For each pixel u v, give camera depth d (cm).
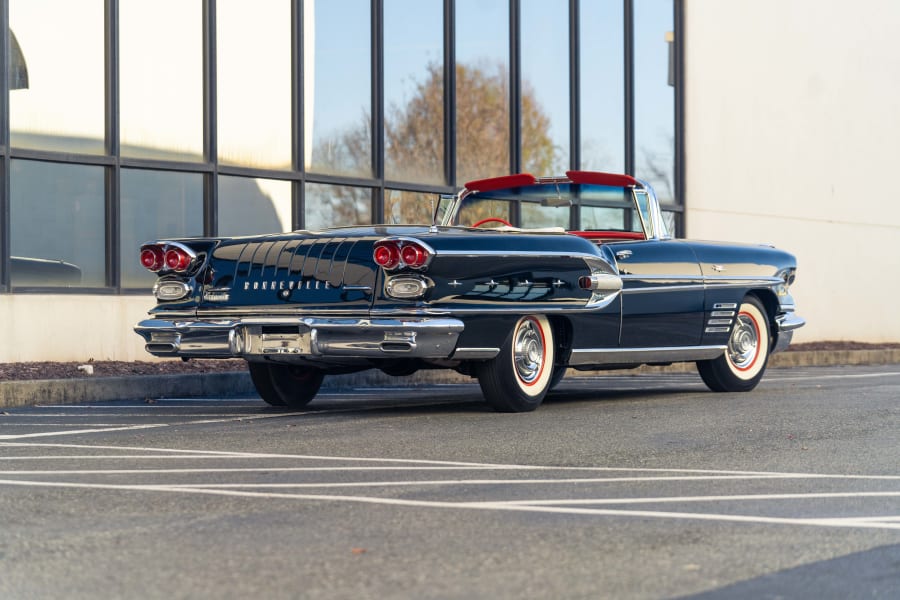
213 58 2012
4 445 1028
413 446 1004
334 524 674
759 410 1309
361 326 1148
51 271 1830
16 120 1805
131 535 645
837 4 3177
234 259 1230
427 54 2327
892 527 672
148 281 1947
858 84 3231
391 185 2258
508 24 2467
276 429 1130
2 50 1767
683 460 932
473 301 1180
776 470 884
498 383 1238
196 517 693
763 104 2991
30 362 1753
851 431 1124
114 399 1527
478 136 2412
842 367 2489
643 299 1352
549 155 2547
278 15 2106
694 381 1881
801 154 3080
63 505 731
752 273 1506
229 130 2045
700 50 2856
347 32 2203
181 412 1330
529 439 1050
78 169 1864
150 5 1953
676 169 2805
